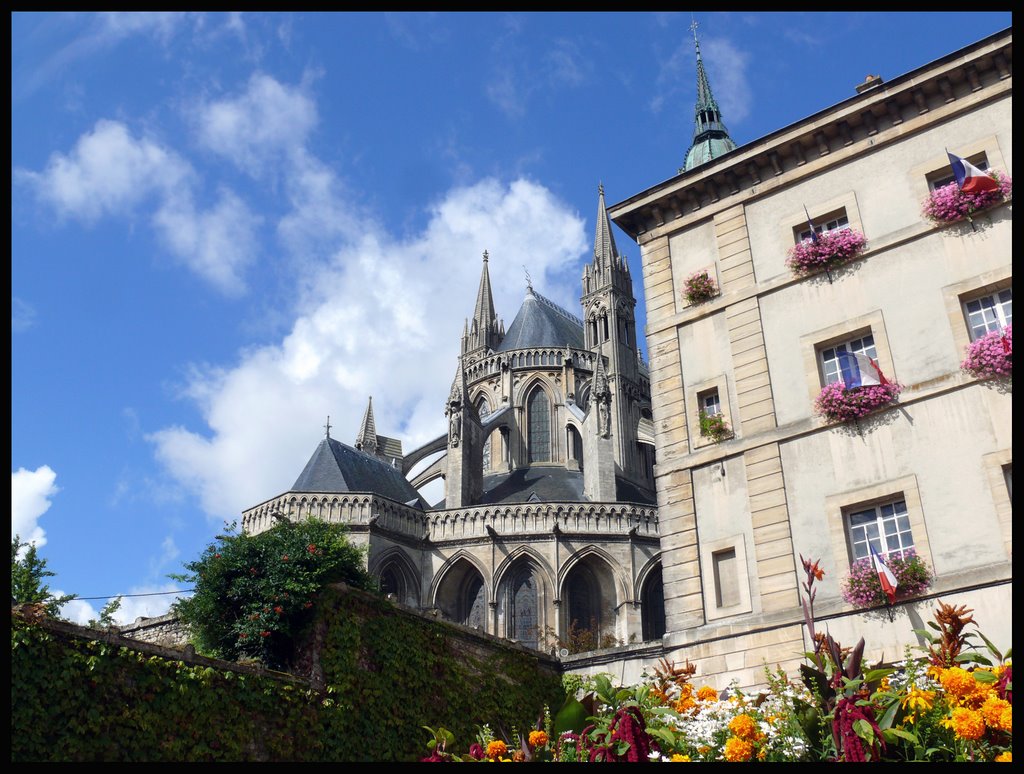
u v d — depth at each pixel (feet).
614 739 42.16
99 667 59.00
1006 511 71.82
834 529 79.05
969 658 48.34
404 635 84.79
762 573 81.25
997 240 79.87
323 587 80.84
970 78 84.94
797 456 83.25
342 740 74.33
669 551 87.10
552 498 206.90
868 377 80.59
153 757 60.23
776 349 88.12
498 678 92.99
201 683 65.51
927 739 42.42
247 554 83.51
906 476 77.15
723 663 80.12
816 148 92.27
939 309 80.64
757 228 93.86
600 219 276.62
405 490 206.28
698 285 94.02
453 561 177.68
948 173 85.61
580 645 156.25
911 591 73.20
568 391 240.73
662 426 92.27
